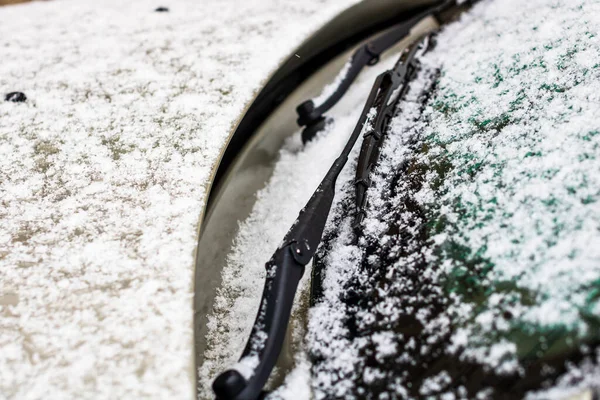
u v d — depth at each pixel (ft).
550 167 2.20
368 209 2.52
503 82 2.66
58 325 2.16
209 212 2.82
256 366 2.09
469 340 1.98
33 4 4.53
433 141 2.61
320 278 2.42
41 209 2.53
